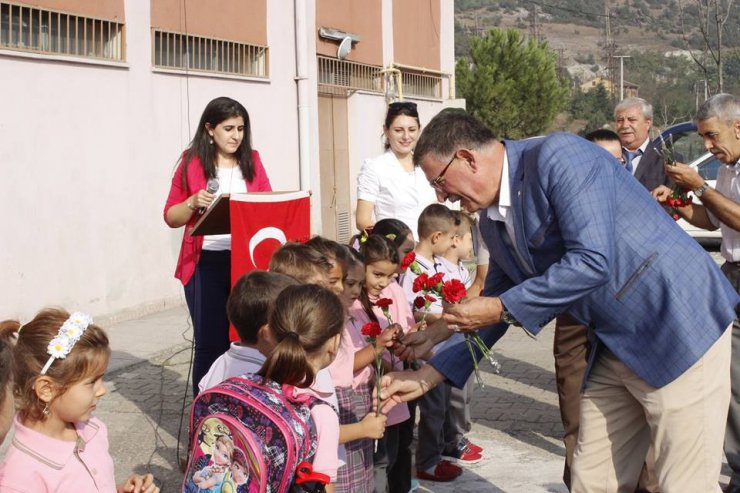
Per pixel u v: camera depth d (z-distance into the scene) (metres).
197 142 5.53
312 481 2.86
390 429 4.45
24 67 8.84
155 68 10.59
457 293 3.46
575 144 3.31
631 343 3.41
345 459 3.79
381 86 16.66
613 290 3.36
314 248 3.92
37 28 9.07
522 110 31.73
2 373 2.56
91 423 3.07
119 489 3.07
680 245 3.35
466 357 3.81
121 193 10.07
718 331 3.35
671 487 3.44
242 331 3.31
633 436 3.64
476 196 3.45
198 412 2.95
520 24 162.00
